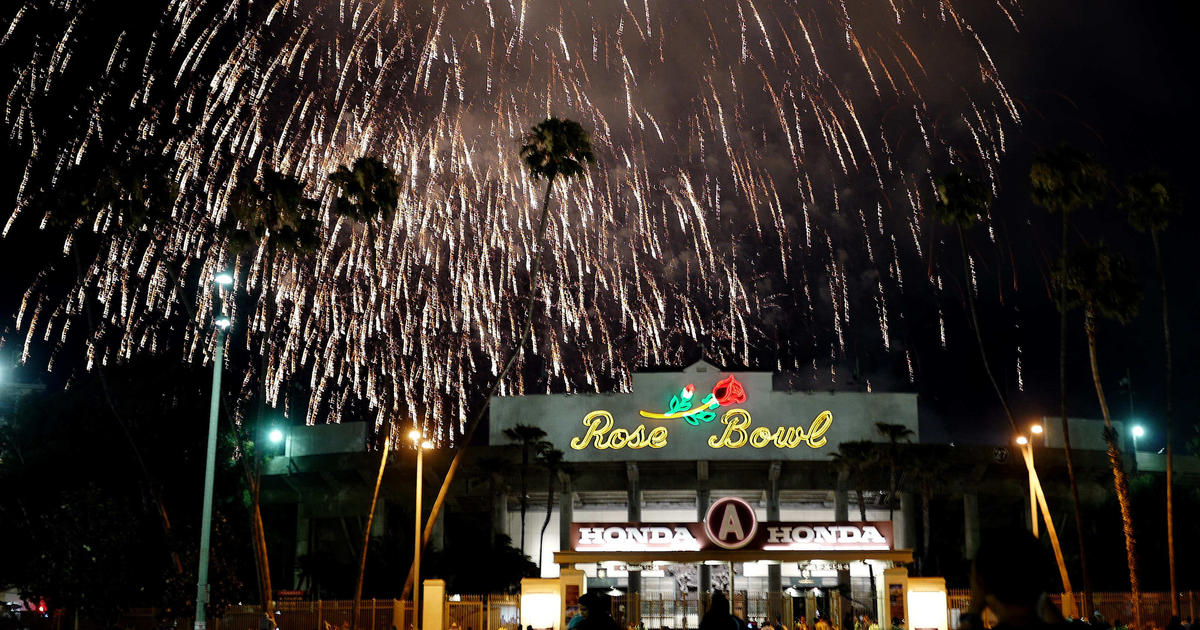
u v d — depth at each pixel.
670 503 110.88
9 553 62.16
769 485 100.44
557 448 98.12
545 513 109.12
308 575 86.50
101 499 41.94
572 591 45.12
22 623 49.22
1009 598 4.27
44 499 64.62
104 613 41.22
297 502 106.81
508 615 51.84
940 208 49.84
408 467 98.50
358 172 49.47
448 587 85.62
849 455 89.69
